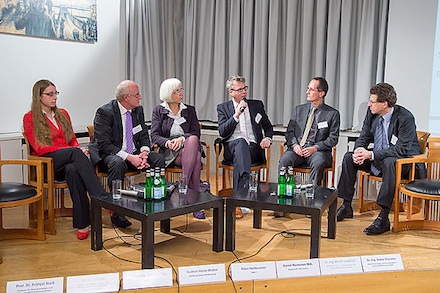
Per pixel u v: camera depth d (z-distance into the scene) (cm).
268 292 230
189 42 595
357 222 399
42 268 293
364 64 489
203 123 592
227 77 586
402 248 336
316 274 233
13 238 346
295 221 399
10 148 419
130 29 558
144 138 423
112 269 293
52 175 354
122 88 403
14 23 438
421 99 452
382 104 396
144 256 282
